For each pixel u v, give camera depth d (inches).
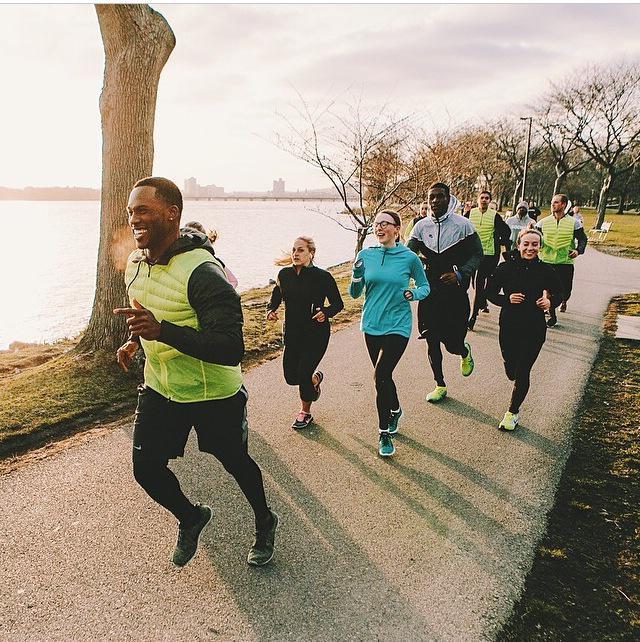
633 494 131.6
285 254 168.6
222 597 96.4
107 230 215.0
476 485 136.0
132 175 211.5
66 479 136.9
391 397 154.8
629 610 94.1
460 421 176.7
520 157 1854.1
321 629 89.4
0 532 114.6
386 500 128.9
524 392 166.2
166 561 106.0
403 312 155.3
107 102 210.7
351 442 160.2
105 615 91.9
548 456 151.9
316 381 171.3
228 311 85.7
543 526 119.0
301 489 133.3
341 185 454.9
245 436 101.8
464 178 686.5
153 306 89.8
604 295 416.5
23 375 216.5
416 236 200.2
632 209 2667.3
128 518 120.5
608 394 199.9
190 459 146.9
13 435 158.2
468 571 104.0
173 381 92.7
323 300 162.1
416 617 92.2
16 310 534.0
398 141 495.5
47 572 102.3
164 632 88.6
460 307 190.9
